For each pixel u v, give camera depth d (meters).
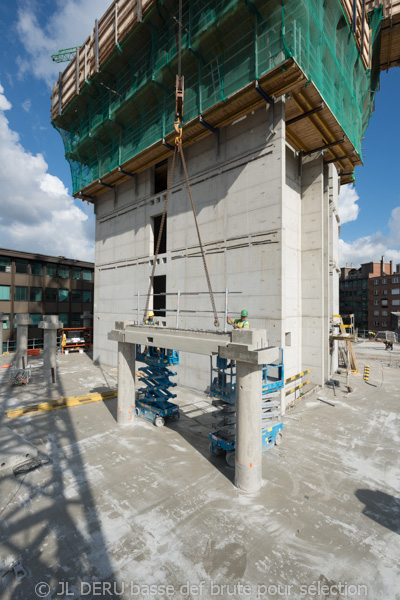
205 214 16.48
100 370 22.44
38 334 34.16
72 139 26.69
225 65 14.17
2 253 31.34
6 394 15.86
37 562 5.15
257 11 12.56
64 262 36.47
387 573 4.98
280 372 9.88
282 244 13.19
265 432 9.48
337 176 22.02
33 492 7.19
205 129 15.66
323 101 13.27
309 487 7.50
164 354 11.88
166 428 11.27
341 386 17.39
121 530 5.94
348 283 77.50
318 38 12.98
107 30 19.08
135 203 21.89
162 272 19.30
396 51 23.44
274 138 13.39
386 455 9.24
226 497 7.06
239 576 4.89
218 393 8.88
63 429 11.12
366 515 6.47
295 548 5.51
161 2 15.11
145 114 19.33
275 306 13.39
